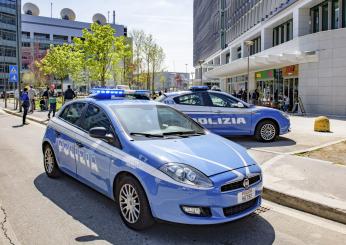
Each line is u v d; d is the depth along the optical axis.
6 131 13.63
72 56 41.22
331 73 20.00
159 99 10.44
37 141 11.01
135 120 4.88
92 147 4.87
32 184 6.05
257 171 4.14
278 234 4.13
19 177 6.53
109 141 4.59
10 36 87.25
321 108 20.67
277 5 29.12
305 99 21.72
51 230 4.14
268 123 10.13
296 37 23.97
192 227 4.23
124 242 3.83
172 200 3.72
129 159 4.16
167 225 4.28
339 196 5.14
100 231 4.12
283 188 5.47
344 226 4.45
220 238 3.97
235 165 4.04
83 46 27.31
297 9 23.95
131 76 42.38
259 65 26.59
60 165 5.98
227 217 3.76
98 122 5.05
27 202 5.11
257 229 4.27
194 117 10.00
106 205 5.00
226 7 50.91
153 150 4.10
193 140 4.62
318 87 20.77
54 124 6.21
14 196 5.39
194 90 10.36
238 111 10.05
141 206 3.97
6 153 8.94
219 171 3.85
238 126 10.02
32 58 70.06
